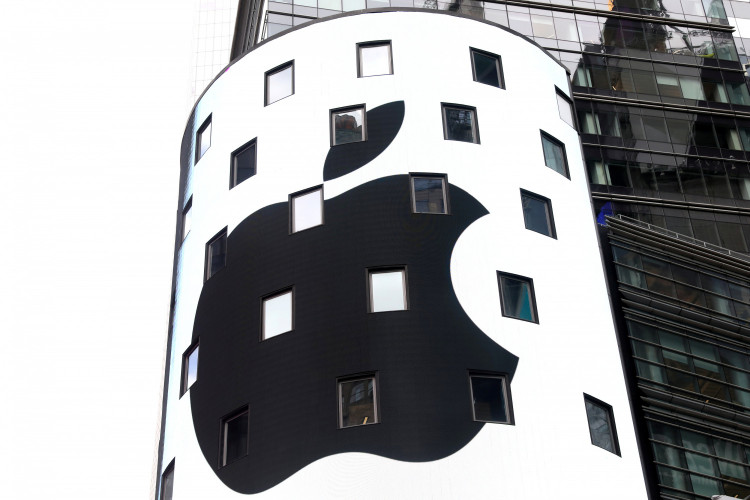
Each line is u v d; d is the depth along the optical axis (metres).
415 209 35.31
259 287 35.25
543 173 38.38
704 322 47.25
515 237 35.69
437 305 33.09
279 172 37.53
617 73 57.34
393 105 37.84
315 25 40.81
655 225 52.53
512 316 33.81
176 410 36.62
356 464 30.12
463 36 40.38
